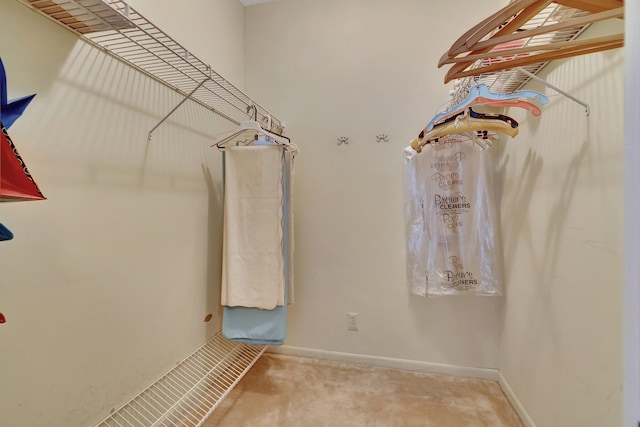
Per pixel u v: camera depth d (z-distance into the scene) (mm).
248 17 2113
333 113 1988
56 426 911
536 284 1313
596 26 951
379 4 1905
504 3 1647
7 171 621
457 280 1711
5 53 785
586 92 974
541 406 1276
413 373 1872
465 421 1447
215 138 1758
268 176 1564
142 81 1230
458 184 1724
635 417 358
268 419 1458
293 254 1889
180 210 1468
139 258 1218
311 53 2021
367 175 1944
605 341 900
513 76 1377
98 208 1041
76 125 963
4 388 793
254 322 1576
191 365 1521
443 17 1808
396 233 1907
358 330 1984
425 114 1848
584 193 993
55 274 907
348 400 1602
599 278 926
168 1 1380
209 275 1696
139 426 1203
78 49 967
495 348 1784
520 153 1453
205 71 1385
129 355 1170
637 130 363
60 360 923
